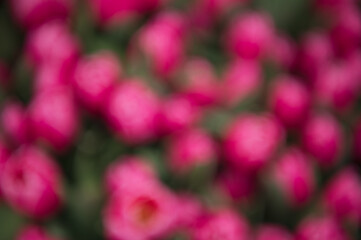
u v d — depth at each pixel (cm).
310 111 131
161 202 116
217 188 124
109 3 128
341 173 130
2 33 130
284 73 136
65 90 122
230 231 119
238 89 129
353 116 135
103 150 123
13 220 119
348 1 144
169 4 134
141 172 120
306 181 125
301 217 126
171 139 124
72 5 130
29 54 127
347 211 128
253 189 126
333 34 141
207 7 137
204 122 126
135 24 129
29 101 126
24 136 122
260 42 133
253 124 125
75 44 128
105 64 123
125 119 120
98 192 121
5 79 128
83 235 120
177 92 128
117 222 116
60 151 122
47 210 119
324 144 128
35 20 130
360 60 140
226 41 135
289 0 139
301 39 139
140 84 123
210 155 123
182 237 120
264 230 125
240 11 137
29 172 117
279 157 125
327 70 136
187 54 132
